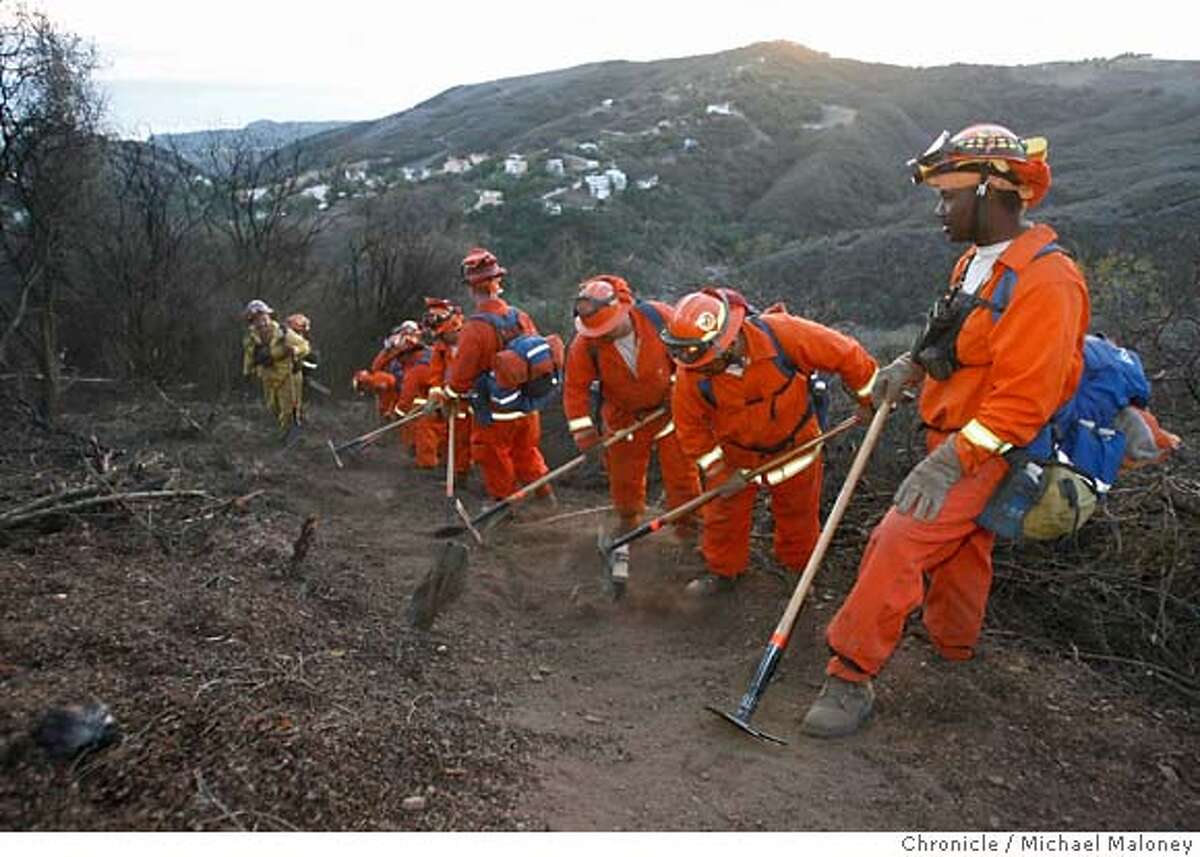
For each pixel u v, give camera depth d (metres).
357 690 3.58
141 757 2.87
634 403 5.93
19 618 3.71
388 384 10.97
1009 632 4.47
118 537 5.12
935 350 3.59
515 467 7.46
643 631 4.82
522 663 4.35
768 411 4.63
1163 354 6.26
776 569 5.41
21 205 11.52
